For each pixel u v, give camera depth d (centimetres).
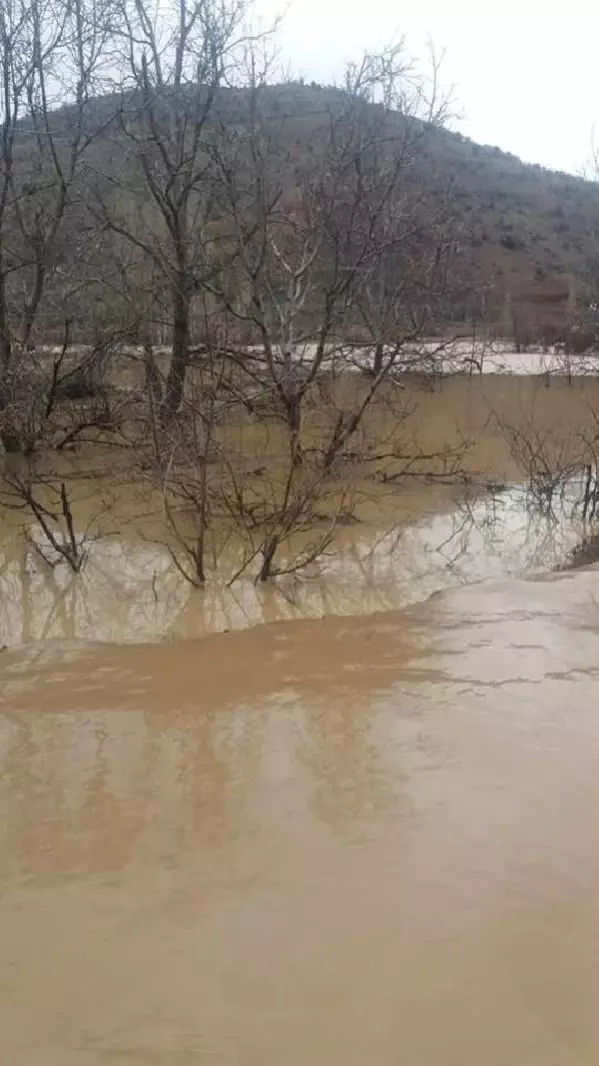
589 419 1504
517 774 385
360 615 613
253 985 261
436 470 1110
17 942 282
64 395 1334
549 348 2738
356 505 927
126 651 548
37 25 1334
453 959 271
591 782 377
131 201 1619
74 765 400
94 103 1438
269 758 405
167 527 743
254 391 1271
